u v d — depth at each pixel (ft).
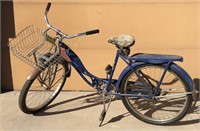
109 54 14.51
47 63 12.25
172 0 13.56
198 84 14.46
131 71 11.94
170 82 14.26
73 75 15.02
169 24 13.87
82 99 14.48
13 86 15.44
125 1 13.71
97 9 13.92
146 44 14.21
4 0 14.17
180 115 12.05
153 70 14.25
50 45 14.17
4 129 12.35
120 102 14.08
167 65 11.52
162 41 14.11
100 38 14.32
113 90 12.51
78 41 14.43
